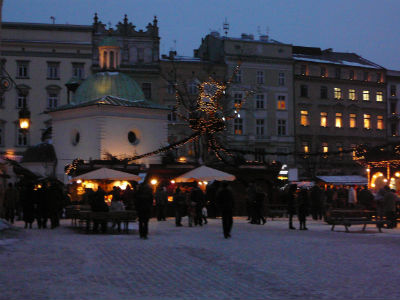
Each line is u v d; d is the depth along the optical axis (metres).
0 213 31.92
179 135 78.06
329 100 89.50
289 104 86.50
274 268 14.30
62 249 18.77
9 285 11.86
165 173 44.38
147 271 13.89
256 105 84.81
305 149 87.38
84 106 52.09
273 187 46.41
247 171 45.47
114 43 56.56
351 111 91.12
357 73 92.19
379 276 13.02
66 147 54.56
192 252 17.84
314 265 14.81
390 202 30.36
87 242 21.44
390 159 36.97
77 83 64.62
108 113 51.38
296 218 42.12
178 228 30.05
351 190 44.06
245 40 84.44
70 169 44.00
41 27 76.31
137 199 23.25
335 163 87.88
